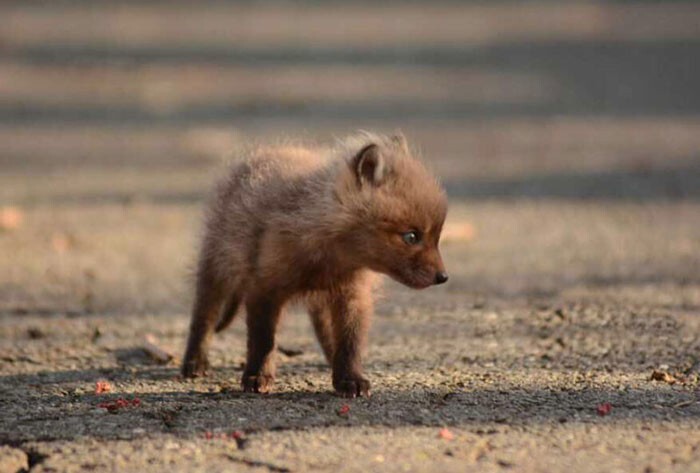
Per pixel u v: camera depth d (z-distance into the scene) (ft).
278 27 131.75
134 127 85.51
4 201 62.75
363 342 32.63
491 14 139.85
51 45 120.16
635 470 25.77
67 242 54.29
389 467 26.03
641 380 32.99
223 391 32.81
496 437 27.91
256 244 32.60
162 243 54.34
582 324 39.75
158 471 26.11
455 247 52.85
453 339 38.40
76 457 27.07
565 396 31.35
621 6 143.13
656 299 42.91
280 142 39.91
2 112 91.45
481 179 68.33
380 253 32.17
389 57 113.91
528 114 89.25
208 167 72.02
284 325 41.19
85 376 34.68
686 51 115.14
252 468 26.12
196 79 103.76
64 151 77.46
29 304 43.68
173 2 150.20
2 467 26.66
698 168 70.64
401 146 33.99
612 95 96.37
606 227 56.44
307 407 30.66
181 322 41.52
